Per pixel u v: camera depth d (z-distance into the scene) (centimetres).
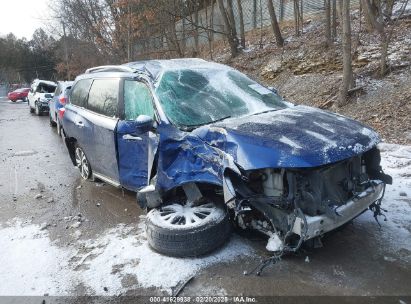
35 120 1758
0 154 1006
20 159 931
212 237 389
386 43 1048
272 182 360
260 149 354
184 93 478
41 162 887
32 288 371
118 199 595
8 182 737
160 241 397
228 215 407
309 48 1423
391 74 1055
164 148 416
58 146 1070
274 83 1394
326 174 363
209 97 479
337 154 351
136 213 534
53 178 745
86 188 661
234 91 497
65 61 3841
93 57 3275
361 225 443
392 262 369
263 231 384
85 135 604
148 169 452
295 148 344
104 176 598
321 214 348
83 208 570
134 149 493
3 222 538
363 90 1038
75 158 729
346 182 374
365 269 361
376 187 397
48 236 482
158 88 477
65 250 441
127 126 497
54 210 571
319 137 366
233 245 411
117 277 377
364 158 418
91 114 593
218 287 350
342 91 1033
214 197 421
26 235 488
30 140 1197
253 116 441
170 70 508
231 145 371
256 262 381
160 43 2414
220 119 447
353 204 366
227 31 1772
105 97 572
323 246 403
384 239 411
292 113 443
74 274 389
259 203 362
